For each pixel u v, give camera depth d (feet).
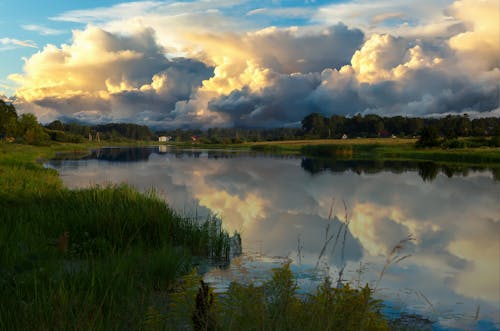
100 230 33.01
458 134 481.87
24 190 52.54
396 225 48.83
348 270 29.04
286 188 86.43
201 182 97.35
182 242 34.83
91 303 16.29
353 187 88.69
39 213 36.27
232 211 56.70
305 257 32.58
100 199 42.70
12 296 16.92
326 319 12.35
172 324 15.20
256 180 103.81
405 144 338.75
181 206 60.80
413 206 63.52
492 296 24.17
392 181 102.27
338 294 14.06
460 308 22.17
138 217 35.45
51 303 15.69
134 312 16.25
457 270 29.96
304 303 14.37
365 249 36.35
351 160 207.92
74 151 319.27
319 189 84.84
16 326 13.93
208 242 34.22
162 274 23.44
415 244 39.09
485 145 282.97
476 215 55.98
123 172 124.88
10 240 26.30
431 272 29.43
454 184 95.66
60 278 19.74
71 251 26.96
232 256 32.35
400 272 29.12
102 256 27.86
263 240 38.93
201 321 12.28
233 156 257.75
